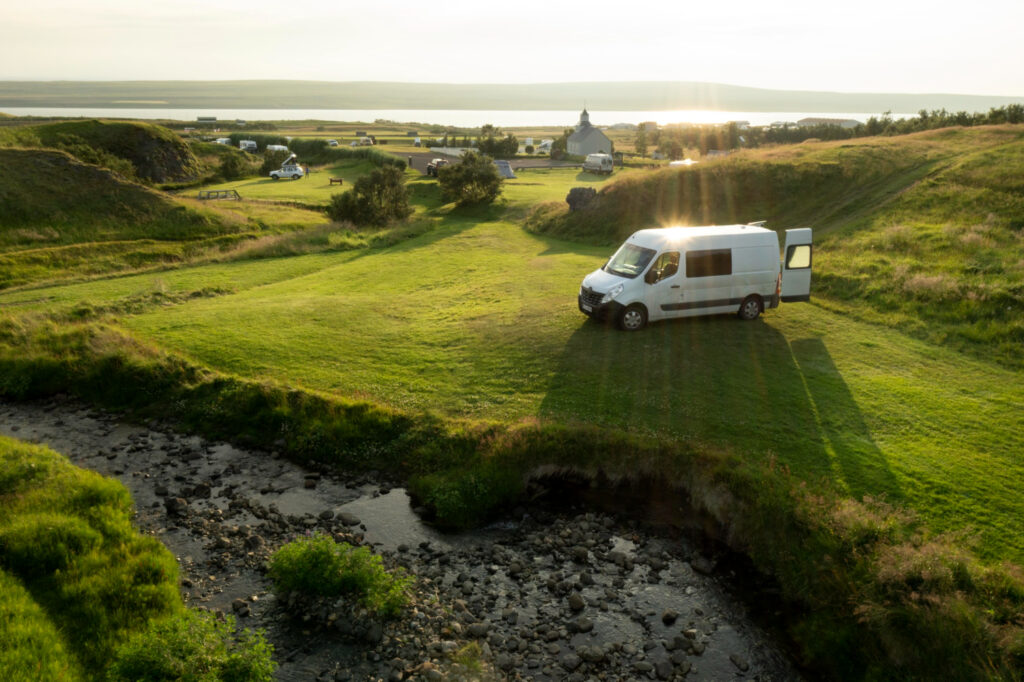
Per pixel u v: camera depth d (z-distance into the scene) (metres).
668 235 19.19
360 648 8.59
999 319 18.17
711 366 16.33
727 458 11.93
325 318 22.28
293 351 18.83
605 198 38.75
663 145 128.62
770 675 8.18
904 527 9.80
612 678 8.10
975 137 40.28
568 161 99.38
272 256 36.56
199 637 7.94
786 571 9.72
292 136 136.50
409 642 8.71
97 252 35.16
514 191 57.09
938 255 23.36
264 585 9.98
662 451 12.47
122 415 16.44
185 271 32.59
